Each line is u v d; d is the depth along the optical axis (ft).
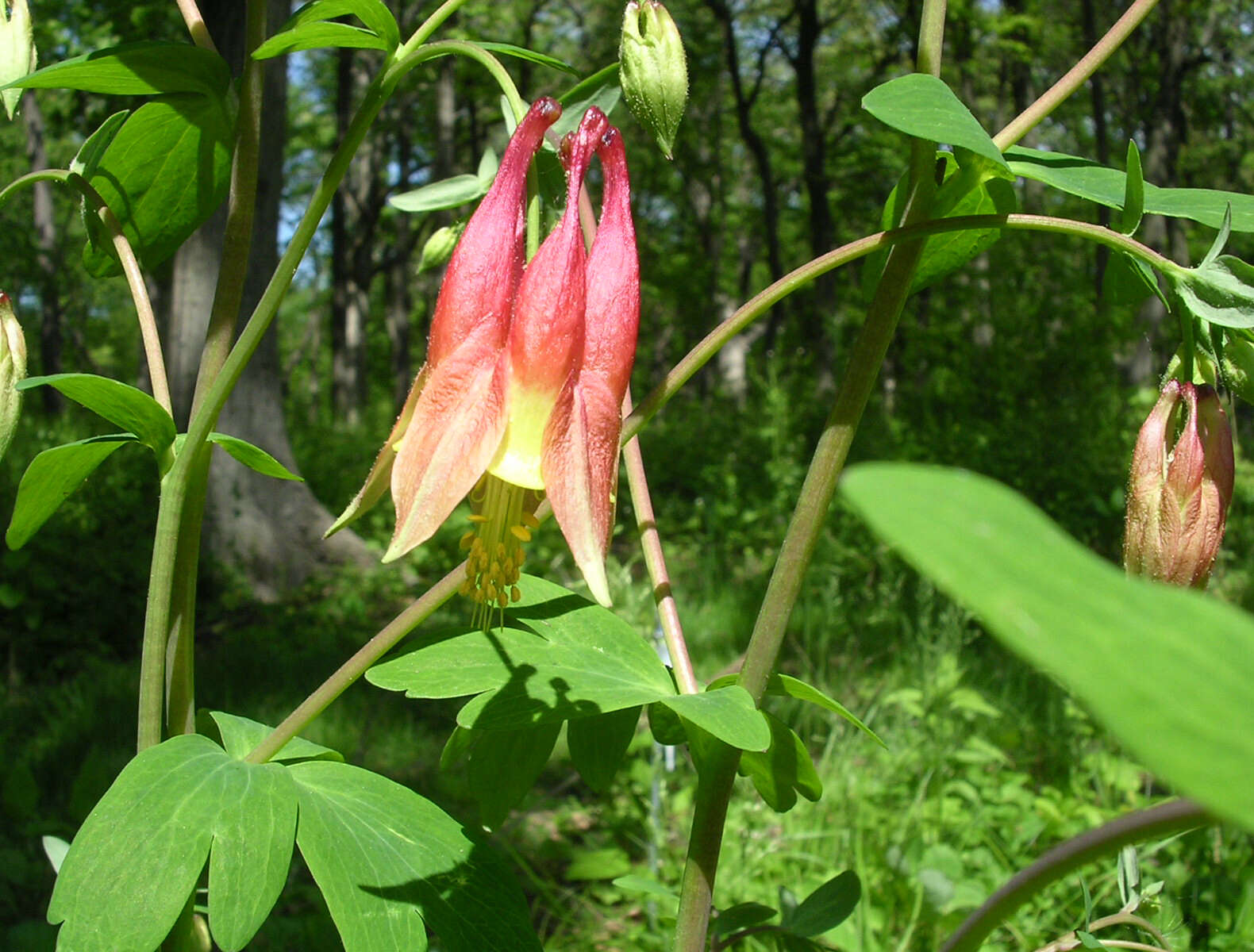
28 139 70.33
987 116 74.59
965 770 14.39
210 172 5.61
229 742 4.85
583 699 4.25
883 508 0.88
